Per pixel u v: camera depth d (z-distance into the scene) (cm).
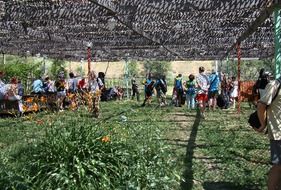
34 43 2242
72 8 1156
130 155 636
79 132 625
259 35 1889
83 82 1805
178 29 1539
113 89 3412
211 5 970
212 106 2228
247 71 4731
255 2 948
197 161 878
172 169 697
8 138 1066
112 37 1883
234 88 2414
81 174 563
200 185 712
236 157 923
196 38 1919
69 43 2188
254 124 590
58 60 3766
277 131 549
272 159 556
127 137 709
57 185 550
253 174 765
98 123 686
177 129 1367
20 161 610
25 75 2875
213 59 3506
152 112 2008
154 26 1501
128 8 1041
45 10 1166
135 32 1581
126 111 2042
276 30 1056
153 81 2556
